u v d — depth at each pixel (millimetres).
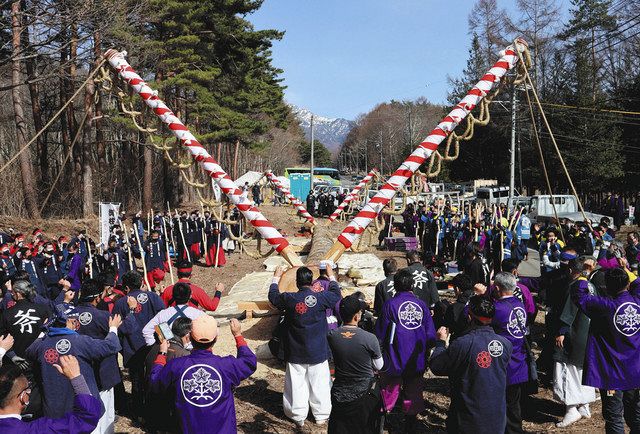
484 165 48781
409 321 5660
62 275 13062
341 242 9164
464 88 49344
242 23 29250
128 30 20766
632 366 5059
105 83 9766
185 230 18828
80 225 22547
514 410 5289
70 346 4832
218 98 29266
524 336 5934
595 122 35719
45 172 26641
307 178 51094
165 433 5164
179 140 9414
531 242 20312
